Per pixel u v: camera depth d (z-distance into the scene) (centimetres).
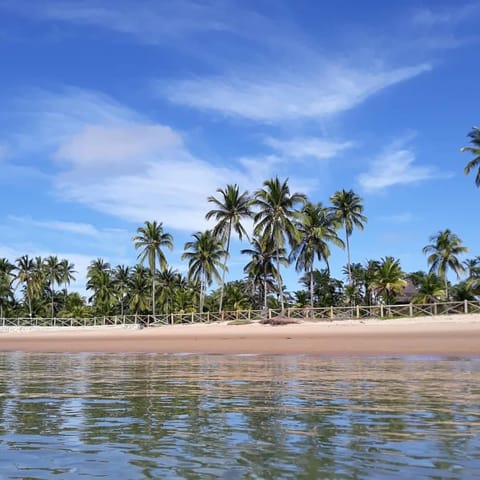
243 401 890
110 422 729
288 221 4978
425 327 3156
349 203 6131
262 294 6775
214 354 2219
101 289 8162
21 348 3180
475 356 1783
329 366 1515
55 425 714
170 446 590
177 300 7450
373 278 5978
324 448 571
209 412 792
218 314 5078
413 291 6969
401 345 2311
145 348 2814
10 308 8338
